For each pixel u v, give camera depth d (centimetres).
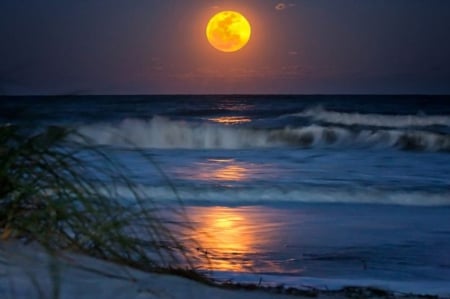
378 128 4019
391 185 1794
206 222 1232
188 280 451
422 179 1953
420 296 608
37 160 461
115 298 369
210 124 3212
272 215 1346
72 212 453
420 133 3030
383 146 3028
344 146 3047
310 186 1719
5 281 374
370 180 1916
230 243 1020
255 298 438
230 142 3047
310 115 4488
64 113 5253
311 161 2431
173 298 391
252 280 703
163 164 2261
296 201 1544
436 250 1026
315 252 991
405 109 6406
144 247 509
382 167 2255
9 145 463
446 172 2131
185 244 962
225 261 888
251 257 932
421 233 1175
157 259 592
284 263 907
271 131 3103
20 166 458
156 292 395
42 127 473
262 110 5791
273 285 625
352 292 605
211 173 2053
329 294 577
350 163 2372
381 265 912
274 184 1783
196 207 1430
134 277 422
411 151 2834
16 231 441
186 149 2944
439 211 1440
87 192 467
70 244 450
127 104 6569
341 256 970
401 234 1162
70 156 476
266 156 2612
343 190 1636
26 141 466
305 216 1341
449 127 4112
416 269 888
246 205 1481
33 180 457
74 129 486
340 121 4341
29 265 400
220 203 1498
